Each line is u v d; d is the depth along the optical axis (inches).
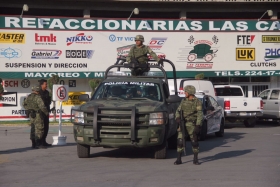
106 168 682.2
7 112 1676.9
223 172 649.6
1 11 1851.6
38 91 892.0
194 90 705.6
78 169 674.2
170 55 1761.8
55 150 881.5
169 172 649.0
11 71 1642.5
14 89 1684.3
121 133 716.0
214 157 796.6
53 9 1877.5
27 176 622.8
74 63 1690.5
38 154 826.8
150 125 717.3
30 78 1664.6
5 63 1636.3
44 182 583.5
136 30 1734.7
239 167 692.1
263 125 1631.4
